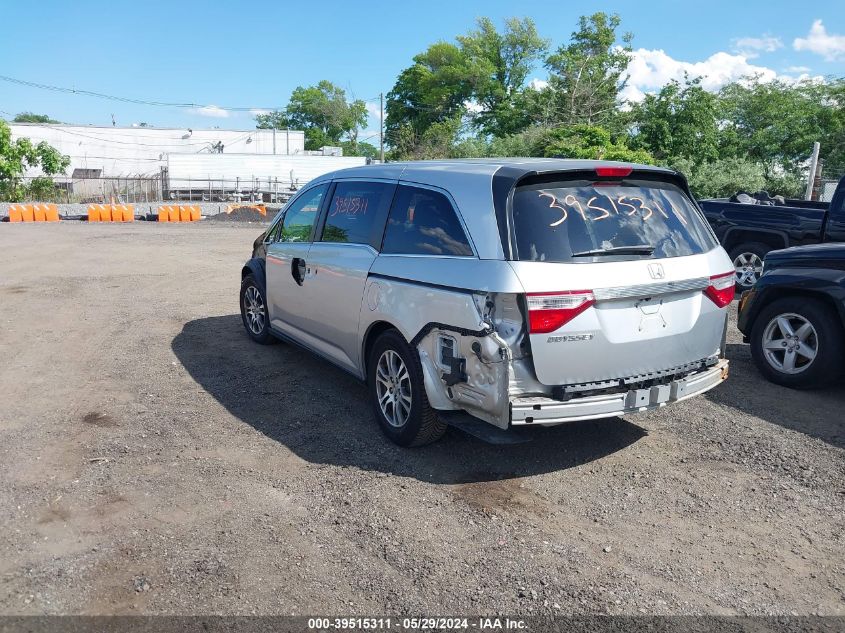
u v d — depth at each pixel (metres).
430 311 4.13
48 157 37.47
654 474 4.31
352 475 4.22
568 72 46.41
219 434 4.85
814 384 5.79
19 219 28.23
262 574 3.18
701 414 5.35
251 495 3.95
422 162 5.00
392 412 4.72
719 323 4.51
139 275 12.44
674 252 4.20
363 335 4.88
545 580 3.18
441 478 4.21
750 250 10.02
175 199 47.38
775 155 42.38
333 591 3.07
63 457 4.41
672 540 3.56
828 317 5.65
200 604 2.96
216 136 64.56
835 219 9.04
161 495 3.92
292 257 5.99
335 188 5.70
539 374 3.76
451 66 63.44
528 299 3.67
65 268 13.25
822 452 4.66
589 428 5.04
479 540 3.51
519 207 3.91
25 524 3.58
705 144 37.34
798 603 3.05
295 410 5.35
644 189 4.35
